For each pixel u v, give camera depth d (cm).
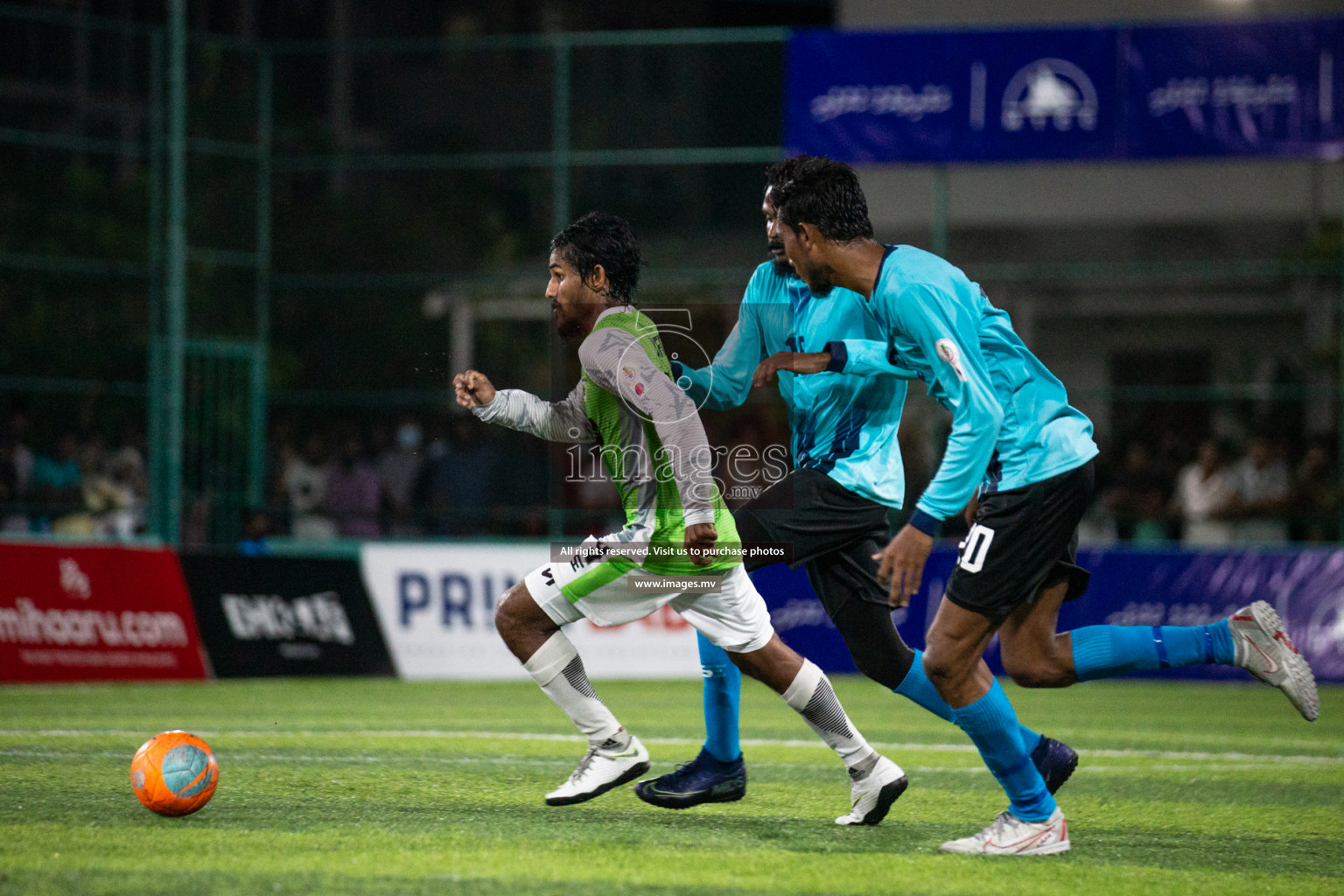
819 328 905
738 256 2509
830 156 2112
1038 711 1691
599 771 824
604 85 2520
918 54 2088
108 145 2189
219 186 2320
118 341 2383
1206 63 2016
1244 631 847
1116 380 2803
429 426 2386
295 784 965
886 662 877
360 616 1980
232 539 2247
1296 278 2670
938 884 687
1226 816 934
